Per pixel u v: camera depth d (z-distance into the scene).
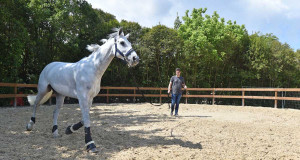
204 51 19.11
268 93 19.98
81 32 17.30
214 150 4.12
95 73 4.12
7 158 3.41
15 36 12.37
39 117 7.95
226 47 21.00
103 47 4.21
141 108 11.91
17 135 4.91
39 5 14.35
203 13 22.22
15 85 11.21
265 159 3.70
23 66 15.69
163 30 18.67
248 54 22.45
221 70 21.94
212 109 11.88
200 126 6.45
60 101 4.87
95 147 3.87
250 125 6.82
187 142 4.64
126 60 4.05
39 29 15.38
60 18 14.64
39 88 4.99
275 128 6.38
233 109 12.04
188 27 21.70
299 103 16.77
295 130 6.14
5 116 7.95
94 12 17.53
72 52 16.92
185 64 19.27
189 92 19.41
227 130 5.95
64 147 4.08
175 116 8.68
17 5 12.98
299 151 4.17
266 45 22.12
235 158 3.71
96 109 11.26
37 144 4.23
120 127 6.27
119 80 18.75
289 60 22.98
